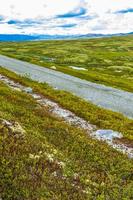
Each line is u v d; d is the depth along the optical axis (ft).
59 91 185.68
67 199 49.73
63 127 94.63
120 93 223.30
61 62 492.54
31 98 146.10
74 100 164.96
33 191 48.14
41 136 76.07
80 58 540.93
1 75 223.30
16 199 45.47
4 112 90.33
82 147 79.71
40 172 54.54
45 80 244.01
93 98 192.34
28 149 61.41
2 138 61.57
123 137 105.29
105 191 57.36
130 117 154.40
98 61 522.88
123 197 56.39
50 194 49.06
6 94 130.72
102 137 103.40
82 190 54.90
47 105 142.61
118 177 65.87
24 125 82.69
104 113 143.02
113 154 81.00
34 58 499.10
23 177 50.85
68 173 58.90
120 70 436.35
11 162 54.13
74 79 272.10
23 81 204.23
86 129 112.06
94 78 288.51
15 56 468.75
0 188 46.80
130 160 80.94
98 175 64.08
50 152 65.41
